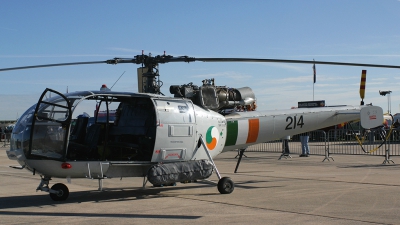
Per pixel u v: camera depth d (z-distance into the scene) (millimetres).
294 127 11758
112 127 9438
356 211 7309
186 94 9758
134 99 9133
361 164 15500
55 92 7891
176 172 8797
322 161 16953
